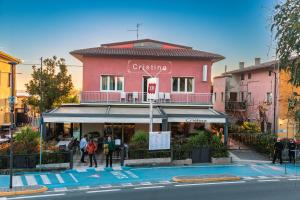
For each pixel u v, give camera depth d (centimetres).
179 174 2105
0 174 2053
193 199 1533
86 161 2422
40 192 1661
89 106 3028
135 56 3142
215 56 3183
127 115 2547
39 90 3800
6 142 2589
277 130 3372
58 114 2494
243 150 3027
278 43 586
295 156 2531
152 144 2366
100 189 1723
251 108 4256
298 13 558
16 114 4291
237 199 1541
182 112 2830
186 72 3206
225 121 2688
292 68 577
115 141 2511
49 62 3866
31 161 2131
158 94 3086
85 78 3141
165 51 3291
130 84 3166
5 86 4069
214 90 5103
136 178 1986
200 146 2492
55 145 2420
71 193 1641
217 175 2044
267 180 1984
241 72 4538
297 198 1566
